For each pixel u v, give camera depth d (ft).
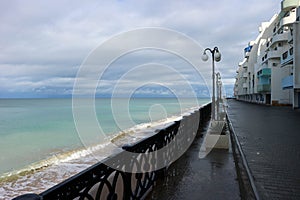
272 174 15.20
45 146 48.11
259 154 20.79
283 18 108.68
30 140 55.72
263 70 129.18
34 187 23.29
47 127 75.20
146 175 11.68
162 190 12.17
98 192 7.20
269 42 132.05
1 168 32.89
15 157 39.96
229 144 23.09
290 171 15.87
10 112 131.44
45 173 27.25
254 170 16.07
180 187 12.55
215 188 12.46
